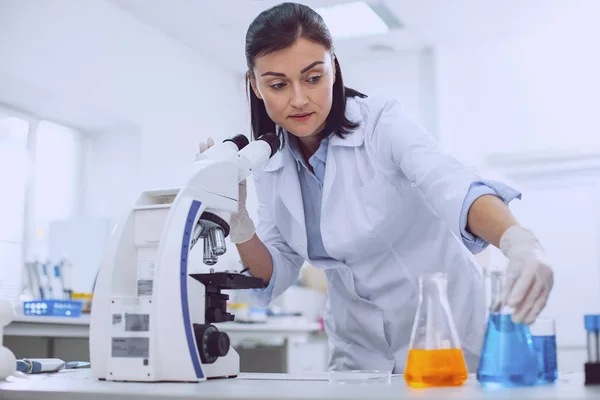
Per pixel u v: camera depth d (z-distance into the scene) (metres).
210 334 1.27
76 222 3.98
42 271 3.84
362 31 5.09
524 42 5.40
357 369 1.87
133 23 4.50
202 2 4.36
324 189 1.73
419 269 1.77
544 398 0.83
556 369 1.11
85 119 4.38
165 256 1.21
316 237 1.85
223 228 1.41
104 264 1.27
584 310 5.06
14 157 4.08
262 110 1.77
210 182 1.34
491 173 5.39
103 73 4.20
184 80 5.00
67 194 4.48
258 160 1.50
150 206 1.29
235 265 4.71
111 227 4.34
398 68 5.58
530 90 5.35
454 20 4.90
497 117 5.41
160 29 4.75
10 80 3.65
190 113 5.04
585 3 4.67
